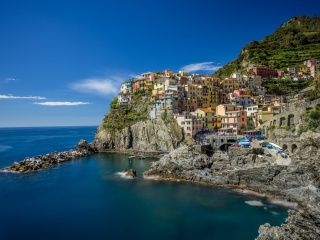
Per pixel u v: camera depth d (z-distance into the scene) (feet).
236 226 153.69
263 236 118.21
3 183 248.11
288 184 193.98
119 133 431.84
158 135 382.83
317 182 177.27
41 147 561.02
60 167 320.29
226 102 482.69
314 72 520.01
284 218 161.48
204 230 149.59
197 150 288.92
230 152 266.57
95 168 310.86
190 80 497.87
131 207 184.03
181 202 191.01
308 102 274.57
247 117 350.43
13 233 149.07
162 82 467.52
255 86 508.94
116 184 239.71
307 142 193.47
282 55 622.54
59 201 198.29
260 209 175.83
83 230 151.94
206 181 236.22
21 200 201.26
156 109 409.90
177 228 152.56
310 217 118.11
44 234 147.64
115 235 145.59
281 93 480.64
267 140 269.64
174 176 253.24
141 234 146.51
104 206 187.21
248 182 218.38
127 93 502.38
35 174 283.38
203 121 367.66
